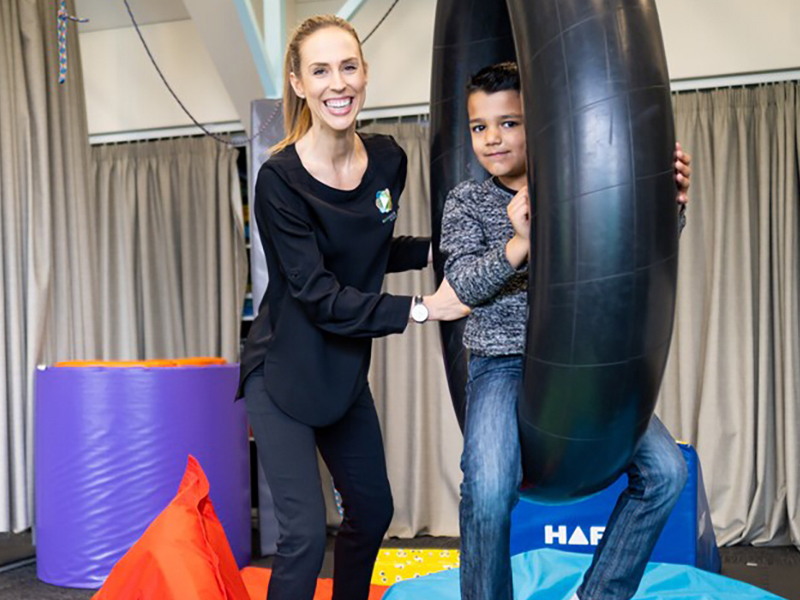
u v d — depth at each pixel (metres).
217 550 2.07
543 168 1.21
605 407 1.24
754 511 3.89
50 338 4.09
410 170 4.39
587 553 2.87
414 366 4.28
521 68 1.27
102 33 4.81
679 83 4.14
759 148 3.99
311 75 1.67
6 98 3.94
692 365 4.04
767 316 3.94
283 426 1.79
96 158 4.82
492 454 1.39
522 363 1.34
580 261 1.18
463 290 1.43
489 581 1.40
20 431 3.95
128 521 3.23
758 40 4.01
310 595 1.75
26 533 4.12
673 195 1.20
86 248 4.21
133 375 3.24
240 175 4.89
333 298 1.63
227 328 4.59
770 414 3.98
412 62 4.41
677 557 2.75
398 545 4.01
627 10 1.20
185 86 4.72
